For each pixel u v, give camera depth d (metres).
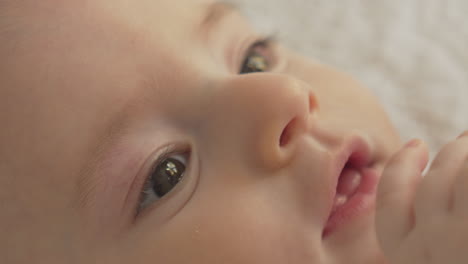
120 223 0.23
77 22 0.24
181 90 0.24
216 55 0.26
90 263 0.23
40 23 0.24
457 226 0.19
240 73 0.27
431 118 0.35
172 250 0.23
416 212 0.20
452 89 0.36
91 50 0.23
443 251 0.19
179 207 0.23
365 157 0.24
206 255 0.23
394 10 0.40
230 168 0.23
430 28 0.39
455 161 0.20
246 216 0.22
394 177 0.21
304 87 0.23
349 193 0.24
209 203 0.23
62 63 0.23
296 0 0.42
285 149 0.23
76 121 0.23
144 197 0.23
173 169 0.23
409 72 0.37
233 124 0.23
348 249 0.23
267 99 0.23
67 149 0.23
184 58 0.24
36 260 0.24
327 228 0.23
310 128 0.23
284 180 0.23
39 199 0.23
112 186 0.23
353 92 0.27
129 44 0.24
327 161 0.23
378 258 0.23
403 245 0.20
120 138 0.23
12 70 0.23
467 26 0.39
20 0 0.24
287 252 0.22
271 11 0.41
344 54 0.38
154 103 0.23
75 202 0.23
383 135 0.25
